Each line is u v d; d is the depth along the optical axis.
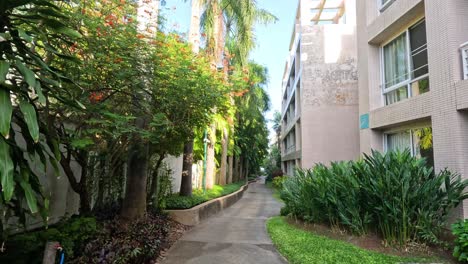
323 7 21.28
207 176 16.98
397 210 6.25
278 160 49.47
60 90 3.99
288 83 34.59
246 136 34.81
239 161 38.38
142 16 6.54
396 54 9.60
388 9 9.20
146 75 6.09
